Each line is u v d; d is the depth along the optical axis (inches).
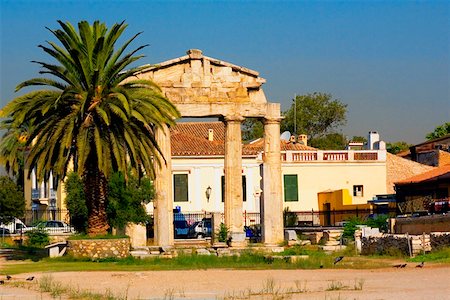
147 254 2536.9
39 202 4451.3
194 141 4274.1
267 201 2970.0
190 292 1494.8
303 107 6894.7
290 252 2517.2
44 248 2874.0
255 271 1958.7
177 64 2938.0
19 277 1881.2
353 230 2851.9
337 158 4222.4
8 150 3277.6
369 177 4234.7
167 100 2434.8
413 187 3447.3
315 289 1486.2
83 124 2357.3
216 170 4158.5
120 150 2351.1
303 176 4183.1
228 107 2950.3
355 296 1344.7
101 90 2369.6
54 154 2367.1
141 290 1549.0
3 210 3868.1
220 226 2938.0
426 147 4899.1
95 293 1488.7
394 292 1384.1
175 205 4119.1
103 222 2458.2
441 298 1283.2
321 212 3737.7
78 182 2790.4
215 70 2962.6
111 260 2377.0
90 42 2370.8
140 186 2726.4
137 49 2391.7
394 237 2310.5
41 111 2336.4
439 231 2513.5
